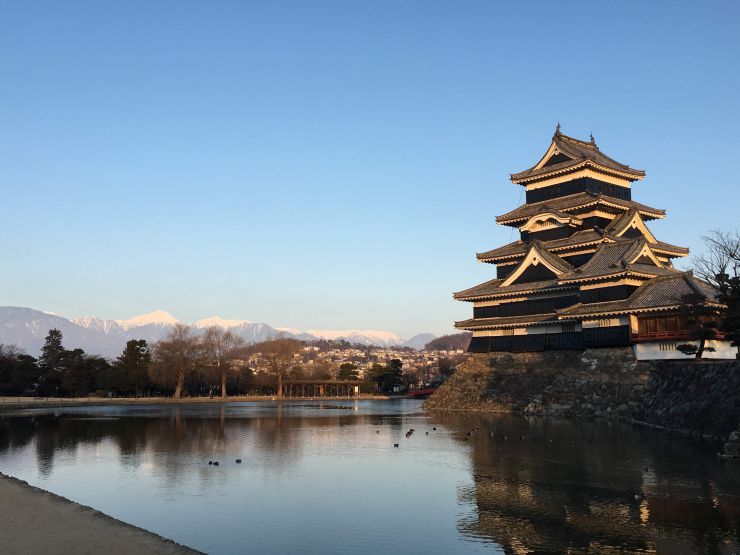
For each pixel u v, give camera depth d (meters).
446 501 32.50
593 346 82.56
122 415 99.50
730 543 24.69
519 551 24.23
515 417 80.50
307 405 140.25
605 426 65.44
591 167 102.56
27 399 146.00
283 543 25.67
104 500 33.41
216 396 187.25
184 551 21.88
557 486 35.31
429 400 104.44
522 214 106.75
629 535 25.91
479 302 103.31
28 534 23.92
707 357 71.25
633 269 79.62
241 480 38.66
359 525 28.17
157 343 176.50
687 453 45.25
